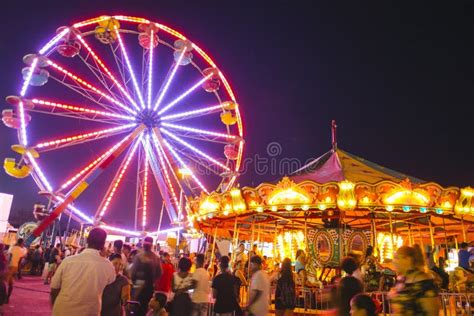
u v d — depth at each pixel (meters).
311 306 9.90
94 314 4.23
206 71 23.36
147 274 7.27
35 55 18.50
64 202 18.97
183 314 6.73
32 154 18.23
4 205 34.84
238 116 23.44
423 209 10.74
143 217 22.47
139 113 21.67
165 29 22.45
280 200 11.09
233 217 13.67
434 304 3.62
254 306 6.35
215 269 13.74
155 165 22.48
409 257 3.85
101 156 20.00
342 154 13.76
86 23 20.02
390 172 13.52
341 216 12.48
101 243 4.54
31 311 9.66
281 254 14.62
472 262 10.12
